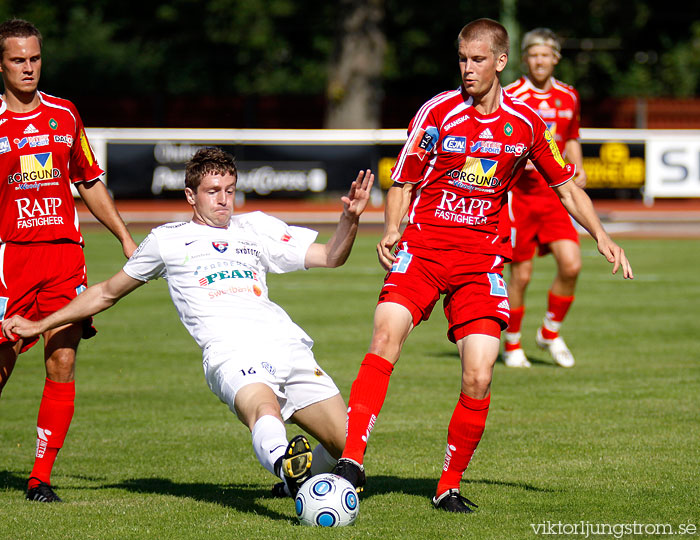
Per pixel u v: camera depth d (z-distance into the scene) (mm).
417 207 19641
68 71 138750
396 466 22453
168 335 41250
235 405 17578
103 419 27594
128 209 86375
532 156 19672
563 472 21438
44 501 19672
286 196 87062
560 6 139500
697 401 28547
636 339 39656
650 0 147000
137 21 151750
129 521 18031
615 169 85750
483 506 18938
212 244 18719
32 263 20484
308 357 18562
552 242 34031
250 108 128125
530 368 34344
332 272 61531
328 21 148875
